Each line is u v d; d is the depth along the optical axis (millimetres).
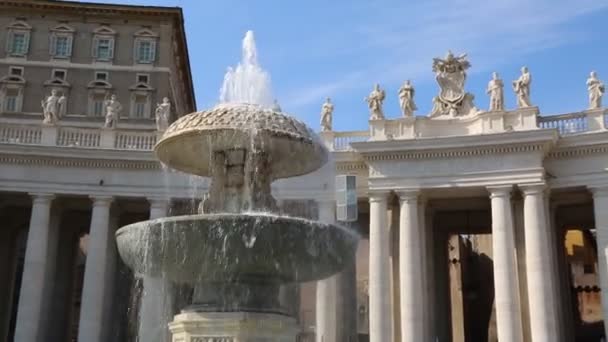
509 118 28062
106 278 30234
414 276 27047
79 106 51281
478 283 40750
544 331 25281
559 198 29484
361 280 39875
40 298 28219
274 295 11703
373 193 28156
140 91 51562
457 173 27609
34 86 51344
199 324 11117
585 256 42594
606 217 26562
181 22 53844
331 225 11453
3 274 33812
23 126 30125
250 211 12188
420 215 28344
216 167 12656
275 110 12695
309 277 11898
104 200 29406
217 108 12570
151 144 30656
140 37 52656
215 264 11125
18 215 34031
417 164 28094
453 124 28969
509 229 26625
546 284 25734
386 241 27703
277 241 10891
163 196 29484
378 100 29594
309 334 28297
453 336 39875
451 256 40594
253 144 12297
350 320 28656
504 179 27031
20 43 51938
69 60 51875
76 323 44312
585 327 41156
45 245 28766
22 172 29156
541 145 26672
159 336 24984
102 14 52406
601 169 26969
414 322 26594
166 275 11719
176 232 10922
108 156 29391
